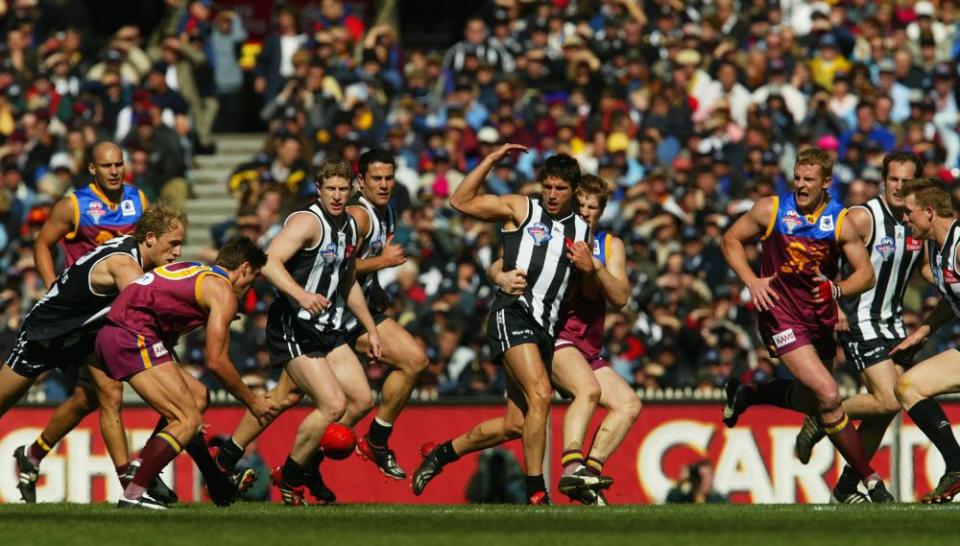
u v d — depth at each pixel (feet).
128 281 109.60
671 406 161.07
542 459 114.01
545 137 217.56
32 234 206.69
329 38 233.14
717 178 205.05
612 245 118.21
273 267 112.68
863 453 114.42
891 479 156.56
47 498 160.56
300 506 115.24
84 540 81.82
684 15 242.37
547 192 113.80
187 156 230.89
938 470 156.46
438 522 93.81
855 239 113.19
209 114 245.24
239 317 106.01
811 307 114.62
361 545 79.61
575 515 100.07
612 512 102.73
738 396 126.52
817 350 117.19
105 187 123.44
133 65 245.86
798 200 113.09
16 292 195.62
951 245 110.11
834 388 113.39
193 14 251.39
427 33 290.56
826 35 234.38
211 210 223.71
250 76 251.80
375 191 121.90
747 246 189.78
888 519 94.68
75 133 221.46
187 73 243.60
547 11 238.48
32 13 257.14
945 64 229.25
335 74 229.25
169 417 103.65
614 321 179.11
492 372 174.81
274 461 160.76
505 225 115.44
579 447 113.09
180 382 103.55
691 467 158.30
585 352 118.73
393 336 122.62
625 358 178.19
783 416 159.94
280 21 240.53
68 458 160.66
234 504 117.39
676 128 217.97
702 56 228.02
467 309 184.96
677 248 192.54
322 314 115.75
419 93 232.53
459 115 219.82
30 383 119.14
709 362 174.50
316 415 114.83
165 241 110.32
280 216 204.23
